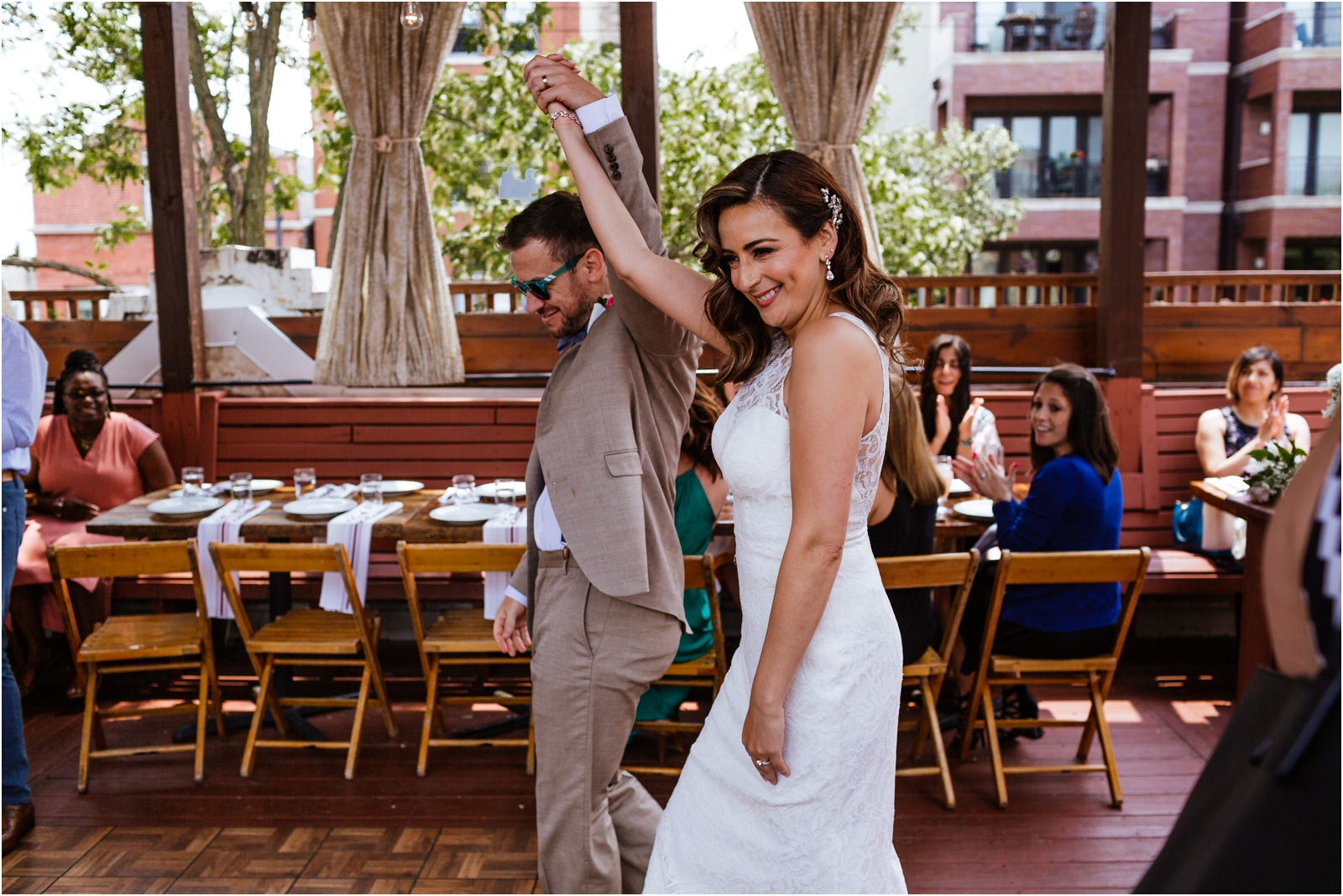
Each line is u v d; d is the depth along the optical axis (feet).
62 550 9.62
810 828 4.91
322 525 10.79
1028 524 9.73
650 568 6.62
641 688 6.75
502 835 8.98
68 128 24.58
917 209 32.14
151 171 15.10
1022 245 56.65
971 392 15.44
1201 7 53.21
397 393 17.56
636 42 13.19
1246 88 52.60
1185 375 17.60
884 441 4.86
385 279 16.24
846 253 4.83
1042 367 16.80
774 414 4.88
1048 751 10.72
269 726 11.43
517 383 16.80
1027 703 10.94
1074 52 54.19
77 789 9.91
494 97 27.86
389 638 14.39
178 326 15.40
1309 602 2.85
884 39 15.52
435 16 15.53
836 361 4.50
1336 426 2.92
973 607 10.57
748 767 5.06
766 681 4.68
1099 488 9.64
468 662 10.34
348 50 15.57
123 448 13.60
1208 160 53.98
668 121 27.63
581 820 6.66
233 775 10.24
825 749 4.84
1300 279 18.78
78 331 17.58
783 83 15.80
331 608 10.52
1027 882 8.16
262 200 25.70
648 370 6.78
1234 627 14.25
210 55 26.00
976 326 16.89
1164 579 12.73
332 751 10.86
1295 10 50.78
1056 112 55.42
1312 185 51.11
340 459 15.34
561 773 6.66
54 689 12.64
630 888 7.34
